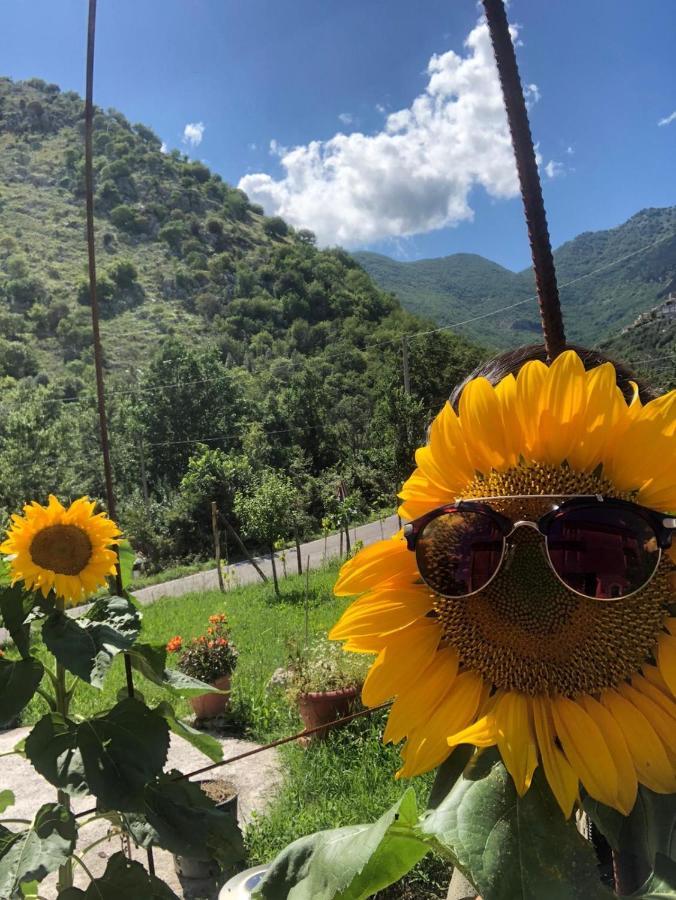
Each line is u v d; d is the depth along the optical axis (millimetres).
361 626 801
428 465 808
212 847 1811
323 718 4980
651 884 670
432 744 757
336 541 25078
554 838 676
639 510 698
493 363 1233
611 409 743
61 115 129000
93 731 1778
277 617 10953
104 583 1914
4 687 1811
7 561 1873
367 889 822
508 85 775
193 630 10672
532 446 768
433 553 764
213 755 1975
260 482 30328
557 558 715
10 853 1703
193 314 82875
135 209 105438
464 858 673
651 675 737
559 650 729
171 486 38469
